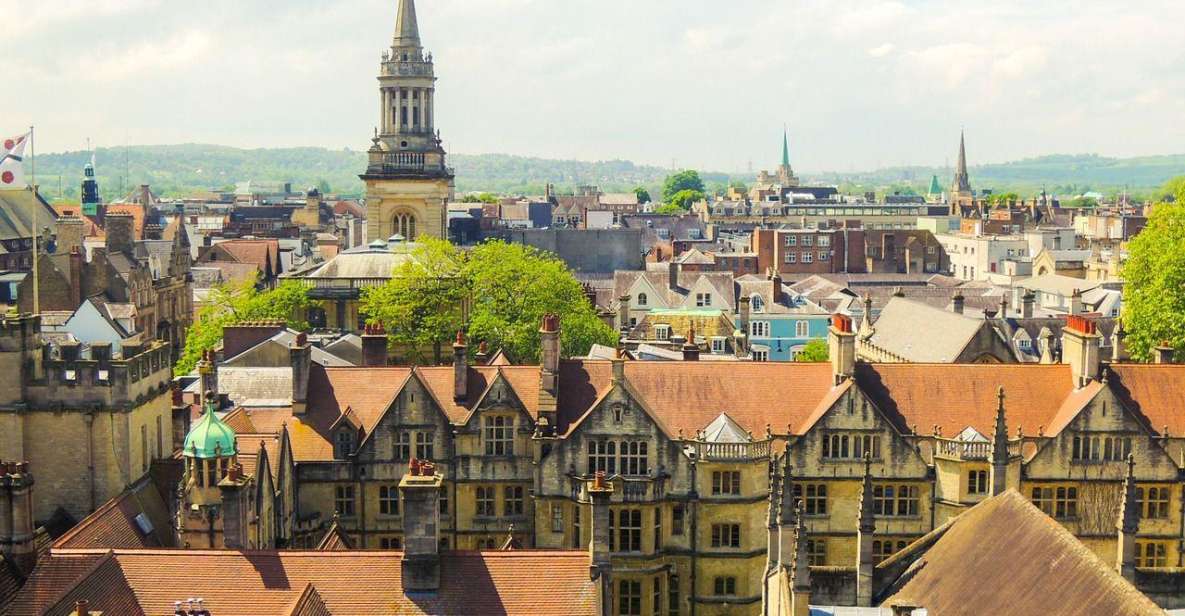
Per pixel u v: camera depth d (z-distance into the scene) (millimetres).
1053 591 64438
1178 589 79250
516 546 111625
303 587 76188
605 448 109500
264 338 150250
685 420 113688
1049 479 111625
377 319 181500
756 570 109938
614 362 108688
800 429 113562
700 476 108812
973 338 155625
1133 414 111938
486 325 178750
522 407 112125
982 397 115875
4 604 73875
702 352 177750
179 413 110875
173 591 76000
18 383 96125
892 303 187750
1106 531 112000
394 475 112688
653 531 107812
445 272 189000
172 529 96312
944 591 71562
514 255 192375
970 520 75750
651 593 108062
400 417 112375
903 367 117688
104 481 96625
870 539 76438
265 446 100562
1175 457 112562
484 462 112062
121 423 96688
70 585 75000
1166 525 112250
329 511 112750
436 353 178750
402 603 75625
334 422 114625
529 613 75375
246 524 88062
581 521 108250
